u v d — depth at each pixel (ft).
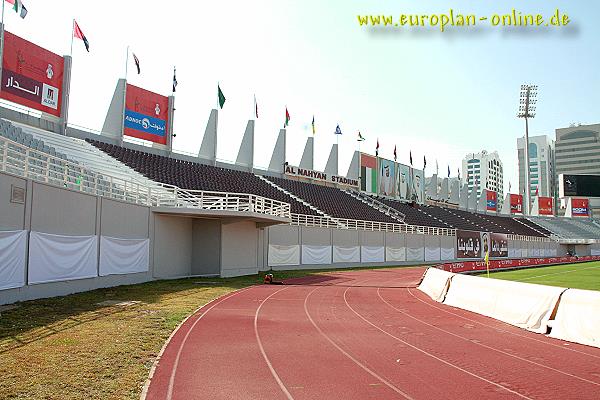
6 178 48.98
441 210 280.10
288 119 199.62
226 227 102.99
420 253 205.26
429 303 72.02
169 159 148.05
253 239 116.06
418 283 103.24
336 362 33.73
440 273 82.02
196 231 101.45
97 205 69.36
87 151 115.44
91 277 67.41
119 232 75.92
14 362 28.73
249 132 184.55
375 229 178.70
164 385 27.25
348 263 163.53
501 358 36.55
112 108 136.77
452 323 53.47
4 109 106.52
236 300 65.62
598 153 495.41
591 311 43.62
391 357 35.76
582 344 42.42
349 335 43.98
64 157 96.68
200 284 83.76
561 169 512.63
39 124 114.83
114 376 27.61
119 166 118.11
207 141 169.58
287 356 35.09
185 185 135.23
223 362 32.81
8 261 48.98
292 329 45.96
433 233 215.10
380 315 57.88
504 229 290.56
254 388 27.35
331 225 159.94
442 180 307.58
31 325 39.65
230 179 161.38
